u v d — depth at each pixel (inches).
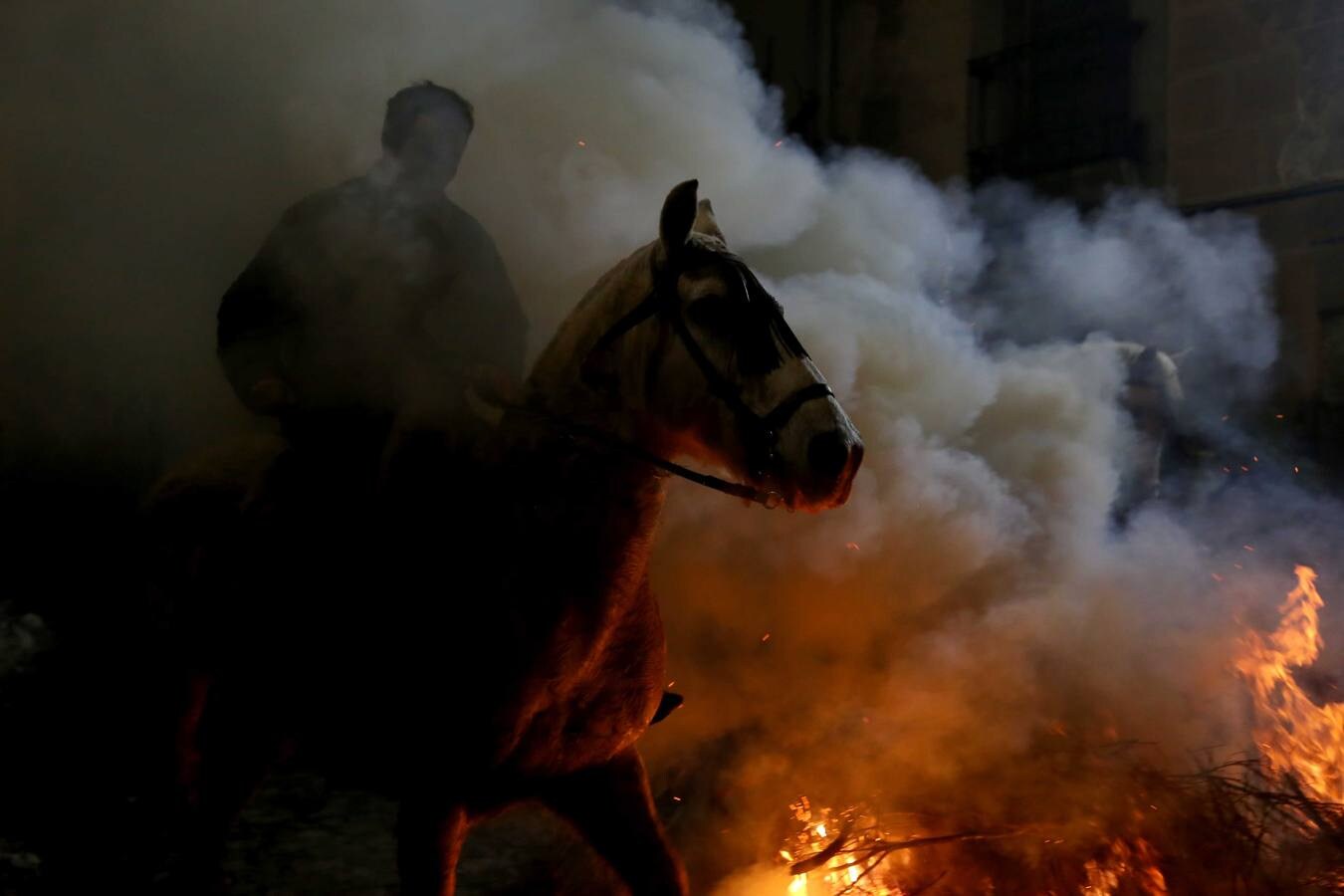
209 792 139.2
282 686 133.3
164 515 146.6
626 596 114.7
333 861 183.0
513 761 116.5
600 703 118.2
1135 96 554.3
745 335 104.3
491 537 115.6
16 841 179.2
